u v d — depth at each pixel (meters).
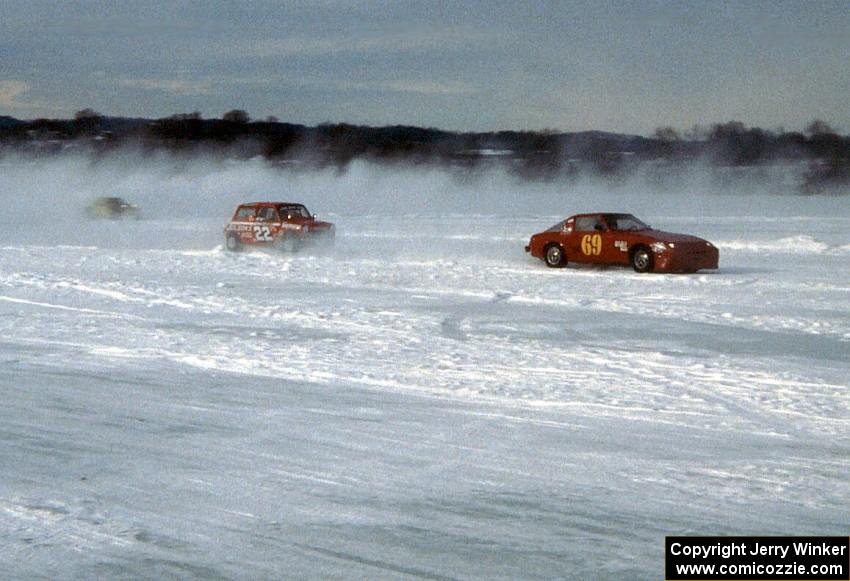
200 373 26.22
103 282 47.06
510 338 31.56
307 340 31.16
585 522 14.80
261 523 14.79
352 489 16.39
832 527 14.55
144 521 14.86
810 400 22.58
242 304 39.59
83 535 14.26
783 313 37.53
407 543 13.99
